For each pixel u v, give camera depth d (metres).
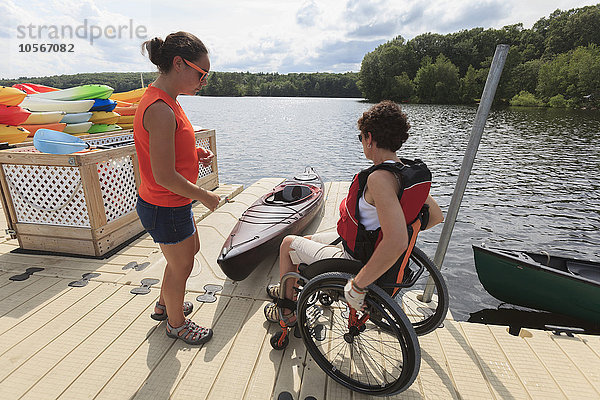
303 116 43.09
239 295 3.05
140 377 2.11
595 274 4.13
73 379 2.08
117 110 6.97
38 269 3.42
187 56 1.80
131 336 2.48
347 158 16.48
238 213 5.26
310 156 16.89
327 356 2.29
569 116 42.62
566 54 69.44
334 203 6.04
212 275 3.41
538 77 68.44
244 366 2.22
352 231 1.84
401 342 1.73
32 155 3.49
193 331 2.41
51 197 3.67
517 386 2.10
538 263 3.95
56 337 2.45
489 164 14.96
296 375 2.15
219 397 1.98
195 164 2.09
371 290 1.77
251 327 2.61
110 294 3.01
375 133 1.71
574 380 2.15
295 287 2.31
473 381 2.14
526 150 18.52
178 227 2.09
